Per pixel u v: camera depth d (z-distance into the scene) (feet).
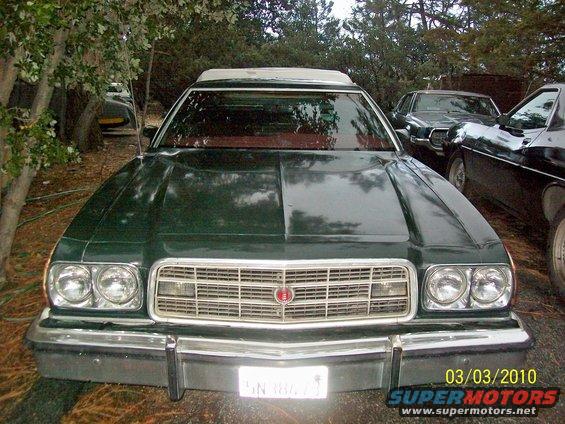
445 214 7.36
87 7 9.03
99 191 8.10
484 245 6.66
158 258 6.24
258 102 11.26
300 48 58.70
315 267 6.12
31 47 8.28
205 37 47.60
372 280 6.28
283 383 6.09
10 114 8.71
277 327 6.18
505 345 6.28
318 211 7.16
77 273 6.30
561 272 10.83
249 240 6.34
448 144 19.88
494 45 43.32
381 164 9.48
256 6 58.29
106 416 7.25
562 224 10.77
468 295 6.46
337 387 6.22
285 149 10.25
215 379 6.17
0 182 10.24
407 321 6.39
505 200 14.61
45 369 6.28
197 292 6.23
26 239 13.94
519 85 42.50
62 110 28.27
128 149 30.94
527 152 12.82
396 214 7.18
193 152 10.01
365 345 6.11
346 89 11.68
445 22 66.69
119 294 6.30
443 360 6.27
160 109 60.34
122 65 11.84
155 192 7.88
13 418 7.16
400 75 54.95
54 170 23.66
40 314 6.51
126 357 6.14
